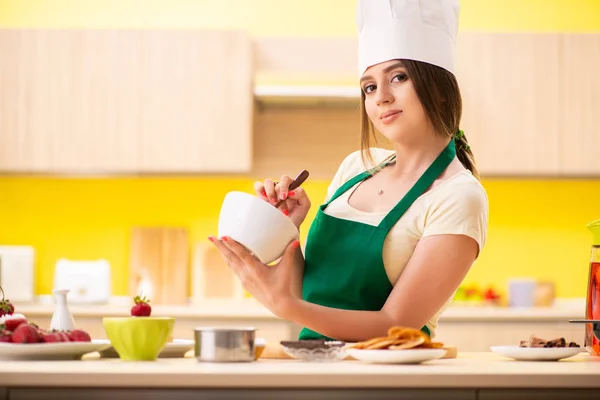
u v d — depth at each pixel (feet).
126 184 14.92
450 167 5.70
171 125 13.62
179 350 5.31
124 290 14.73
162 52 13.66
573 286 14.93
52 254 14.82
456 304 14.03
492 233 14.99
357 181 6.15
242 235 4.81
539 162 13.83
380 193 5.93
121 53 13.67
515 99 13.85
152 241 14.49
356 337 5.08
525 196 15.03
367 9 5.83
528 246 14.97
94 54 13.66
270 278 4.88
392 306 5.21
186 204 14.90
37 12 15.02
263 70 13.92
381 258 5.54
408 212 5.58
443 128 5.70
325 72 13.97
